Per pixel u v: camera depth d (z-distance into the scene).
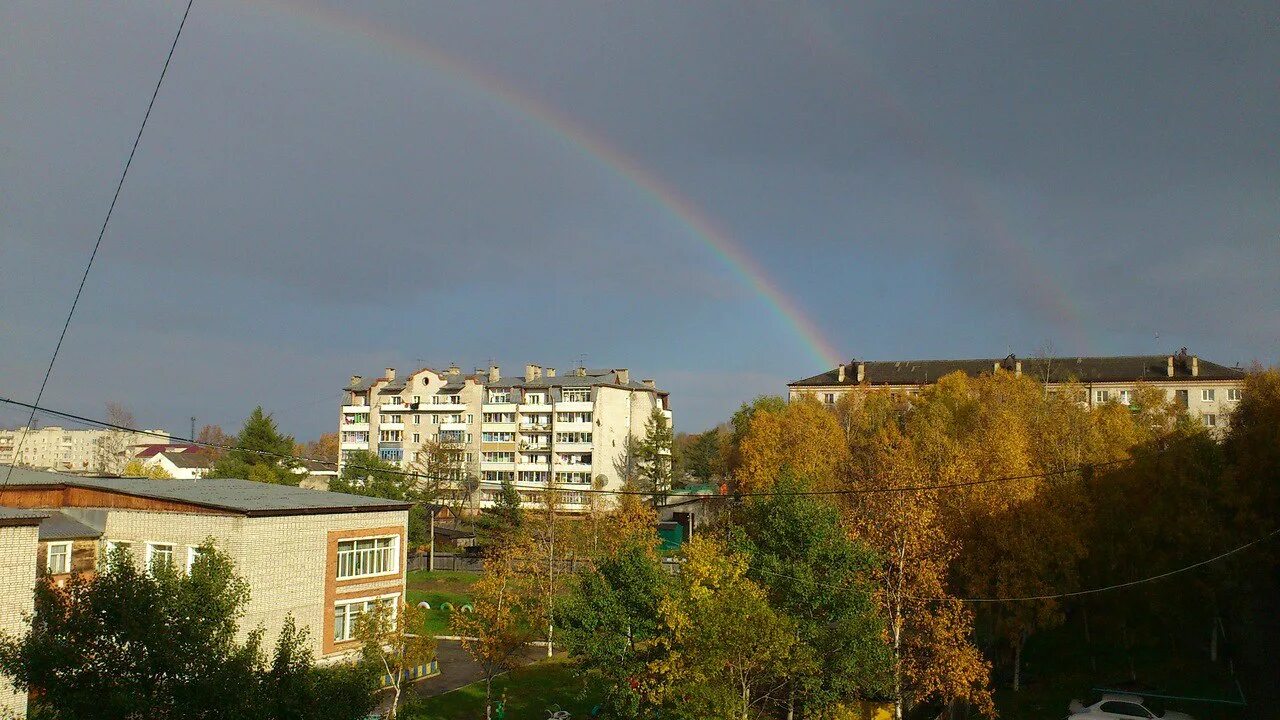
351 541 40.25
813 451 62.22
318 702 16.48
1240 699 35.00
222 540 35.78
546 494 67.19
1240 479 41.78
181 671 16.00
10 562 25.75
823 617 30.81
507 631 36.06
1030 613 37.81
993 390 72.50
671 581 30.42
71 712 14.96
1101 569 42.25
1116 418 58.28
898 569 34.12
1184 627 43.88
